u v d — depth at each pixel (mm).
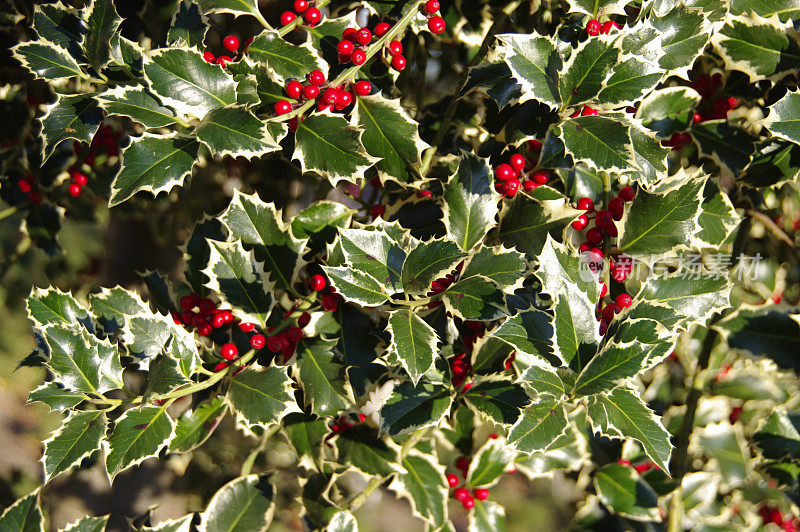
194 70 707
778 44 756
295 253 747
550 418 670
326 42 768
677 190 714
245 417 714
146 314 743
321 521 779
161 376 706
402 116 732
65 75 756
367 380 744
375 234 711
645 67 708
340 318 755
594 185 769
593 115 722
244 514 778
